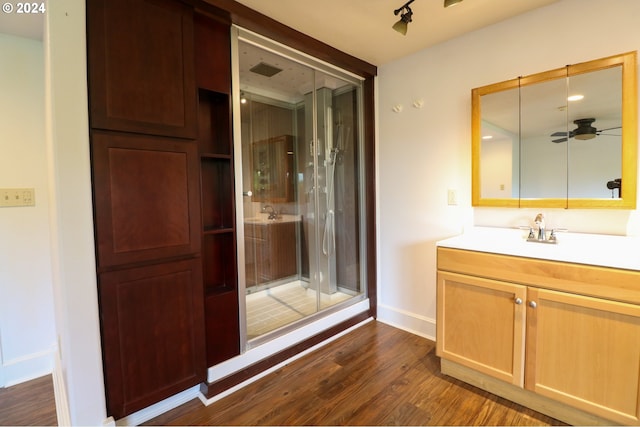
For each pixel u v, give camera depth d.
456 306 1.86
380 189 2.77
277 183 2.46
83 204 1.33
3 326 2.01
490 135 2.05
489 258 1.71
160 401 1.61
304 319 2.34
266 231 2.41
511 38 1.97
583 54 1.73
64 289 1.30
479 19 1.97
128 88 1.43
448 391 1.81
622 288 1.32
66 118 1.28
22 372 2.06
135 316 1.49
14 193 2.04
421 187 2.47
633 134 1.59
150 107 1.50
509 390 1.71
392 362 2.13
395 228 2.68
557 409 1.55
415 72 2.45
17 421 1.69
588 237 1.72
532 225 1.95
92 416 1.38
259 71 2.21
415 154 2.49
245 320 1.96
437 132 2.35
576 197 1.76
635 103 1.58
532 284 1.56
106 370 1.41
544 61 1.86
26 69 2.07
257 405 1.73
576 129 1.75
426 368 2.05
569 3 1.76
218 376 1.81
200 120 1.91
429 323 2.48
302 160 2.63
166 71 1.55
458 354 1.86
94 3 1.34
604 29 1.66
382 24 2.01
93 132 1.35
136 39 1.45
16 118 2.04
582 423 1.48
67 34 1.28
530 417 1.59
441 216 2.37
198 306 1.70
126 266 1.45
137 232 1.48
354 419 1.61
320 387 1.88
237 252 1.91
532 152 1.90
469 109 2.18
